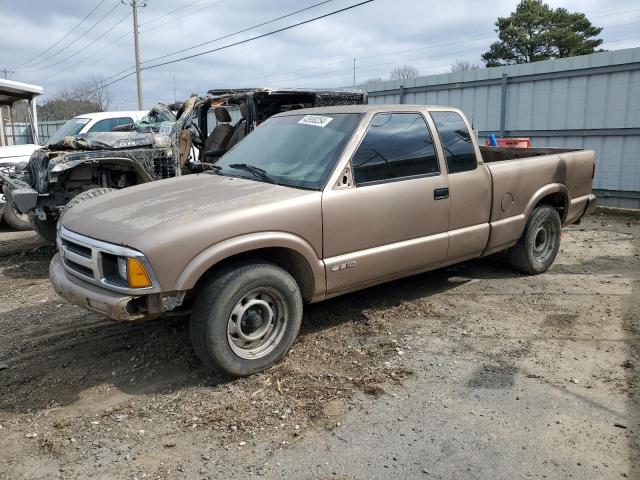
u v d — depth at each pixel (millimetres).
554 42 43250
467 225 5062
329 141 4355
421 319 4824
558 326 4645
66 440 3135
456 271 6234
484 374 3822
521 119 11781
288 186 4086
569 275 6129
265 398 3535
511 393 3568
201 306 3537
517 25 44594
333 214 4023
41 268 7070
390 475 2797
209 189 4082
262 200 3783
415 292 5520
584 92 10727
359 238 4215
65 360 4156
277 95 8078
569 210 6293
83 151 7137
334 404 3453
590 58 10500
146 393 3645
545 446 3014
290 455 2969
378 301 5254
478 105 12500
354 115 4484
